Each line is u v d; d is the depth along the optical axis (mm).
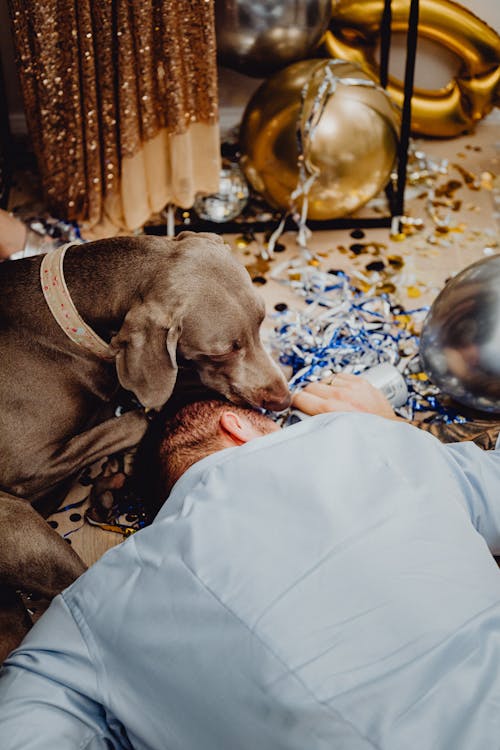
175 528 1132
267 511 1116
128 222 2521
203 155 2486
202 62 2291
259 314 1788
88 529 1903
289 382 2141
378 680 970
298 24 2389
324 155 2316
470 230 2617
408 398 2100
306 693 963
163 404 1775
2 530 1679
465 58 2713
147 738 1072
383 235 2611
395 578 1037
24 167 2865
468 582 1058
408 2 2613
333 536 1073
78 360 1824
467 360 1877
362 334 2230
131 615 1110
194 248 1757
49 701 1113
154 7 2158
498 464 1329
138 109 2334
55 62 2240
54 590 1720
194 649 1039
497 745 938
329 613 1012
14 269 1821
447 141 2936
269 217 2688
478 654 1004
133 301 1750
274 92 2383
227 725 1005
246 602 1029
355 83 2332
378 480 1148
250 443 1221
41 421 1812
